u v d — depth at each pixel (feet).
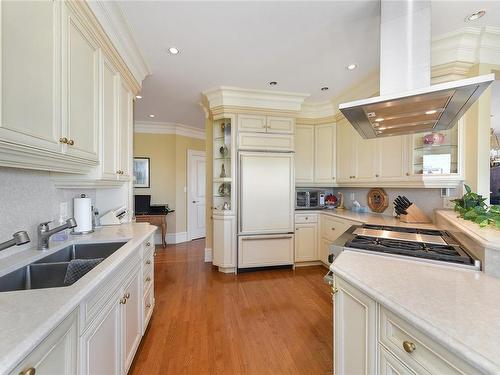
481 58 7.09
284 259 11.94
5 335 2.20
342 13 6.20
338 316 4.13
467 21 6.36
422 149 8.37
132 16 6.30
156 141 17.26
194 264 12.94
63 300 2.86
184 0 5.76
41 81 3.65
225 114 11.28
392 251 4.66
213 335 6.79
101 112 5.87
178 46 7.68
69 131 4.44
